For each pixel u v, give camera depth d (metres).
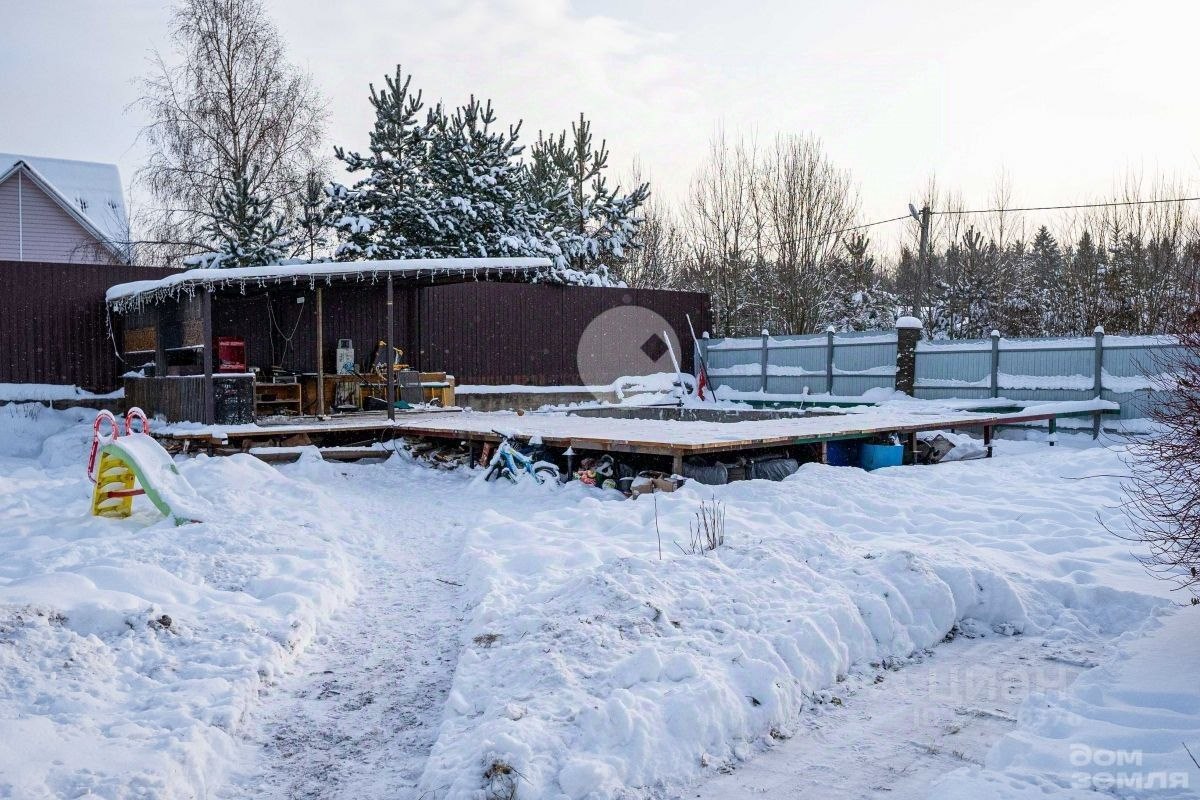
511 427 11.15
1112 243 26.00
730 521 7.38
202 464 9.44
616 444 9.47
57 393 14.67
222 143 20.97
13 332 14.52
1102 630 5.05
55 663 3.88
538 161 25.66
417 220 19.97
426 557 6.95
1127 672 4.03
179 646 4.35
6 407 13.92
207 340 11.57
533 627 4.42
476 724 3.49
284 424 12.23
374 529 7.91
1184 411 4.64
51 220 24.55
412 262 13.01
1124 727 3.44
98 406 14.88
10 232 24.00
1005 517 7.71
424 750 3.55
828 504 8.35
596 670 3.85
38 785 2.93
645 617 4.38
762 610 4.59
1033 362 16.23
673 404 19.78
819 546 5.80
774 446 10.78
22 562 5.70
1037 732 3.51
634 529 7.25
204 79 20.89
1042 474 10.11
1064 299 26.31
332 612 5.36
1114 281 24.94
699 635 4.25
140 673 4.01
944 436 13.71
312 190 20.62
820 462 11.02
